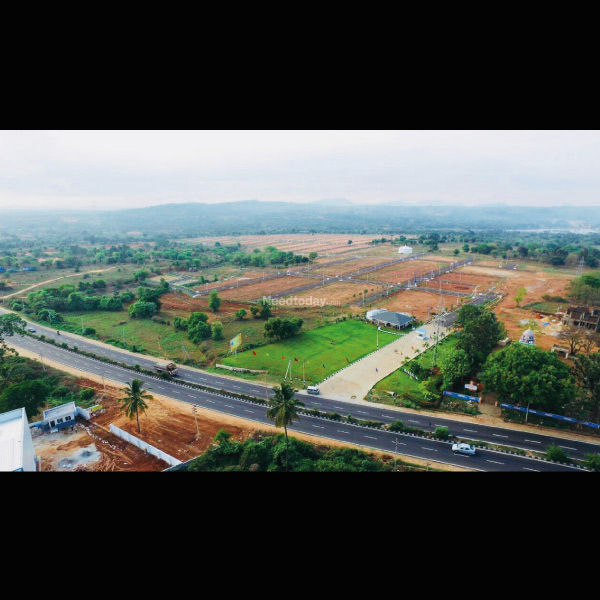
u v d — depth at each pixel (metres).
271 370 96.88
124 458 64.75
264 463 59.00
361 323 128.75
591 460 58.44
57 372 97.75
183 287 190.12
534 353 73.00
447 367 82.56
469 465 61.22
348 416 75.06
